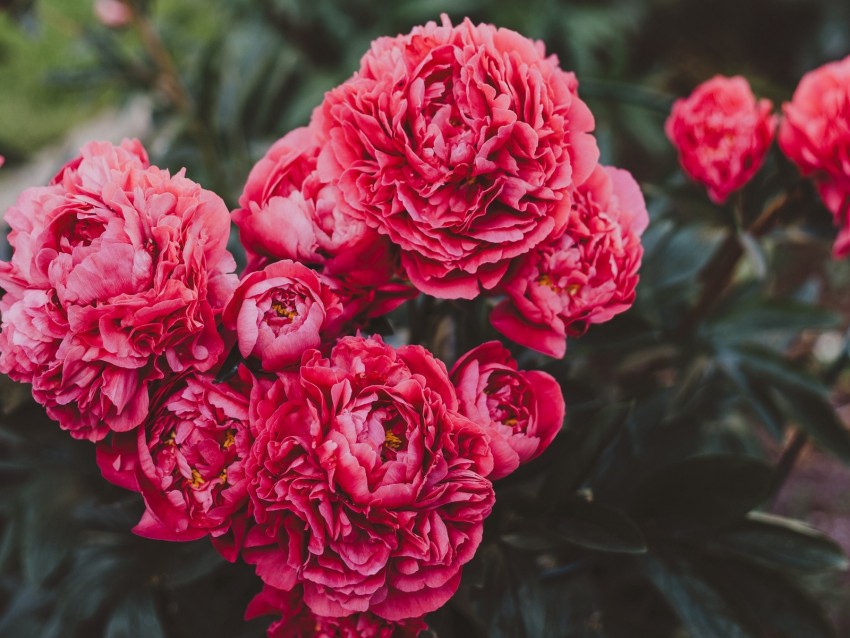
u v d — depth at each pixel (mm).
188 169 1289
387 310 710
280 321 667
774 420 940
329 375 656
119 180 662
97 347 644
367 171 688
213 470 665
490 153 684
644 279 955
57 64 2592
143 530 669
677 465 790
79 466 877
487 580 764
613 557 836
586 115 708
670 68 2293
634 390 1009
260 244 695
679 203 939
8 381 794
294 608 691
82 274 637
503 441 665
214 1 2201
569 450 751
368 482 647
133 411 659
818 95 816
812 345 1399
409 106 682
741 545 789
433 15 2012
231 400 660
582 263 698
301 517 647
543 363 812
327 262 688
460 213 682
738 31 2299
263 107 1591
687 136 874
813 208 874
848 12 2170
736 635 764
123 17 1344
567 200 687
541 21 2025
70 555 1000
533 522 755
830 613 1302
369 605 668
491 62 681
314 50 2066
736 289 1018
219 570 822
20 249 667
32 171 2264
